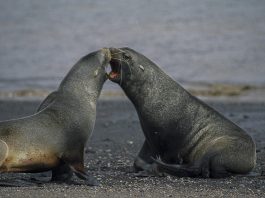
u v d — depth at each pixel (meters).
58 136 38.16
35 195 34.03
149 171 42.44
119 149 53.28
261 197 34.97
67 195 34.22
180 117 44.47
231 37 134.25
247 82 97.75
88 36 142.00
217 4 171.50
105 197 34.00
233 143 42.94
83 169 38.84
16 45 135.50
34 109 74.56
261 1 173.50
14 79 104.25
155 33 140.25
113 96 86.06
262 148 51.59
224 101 80.62
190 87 94.62
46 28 153.50
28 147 37.16
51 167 38.28
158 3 178.25
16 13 175.12
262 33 137.25
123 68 44.25
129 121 66.06
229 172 42.53
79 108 39.53
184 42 130.62
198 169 42.25
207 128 44.28
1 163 36.53
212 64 111.44
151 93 44.56
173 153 44.72
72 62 119.25
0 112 72.56
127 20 157.38
